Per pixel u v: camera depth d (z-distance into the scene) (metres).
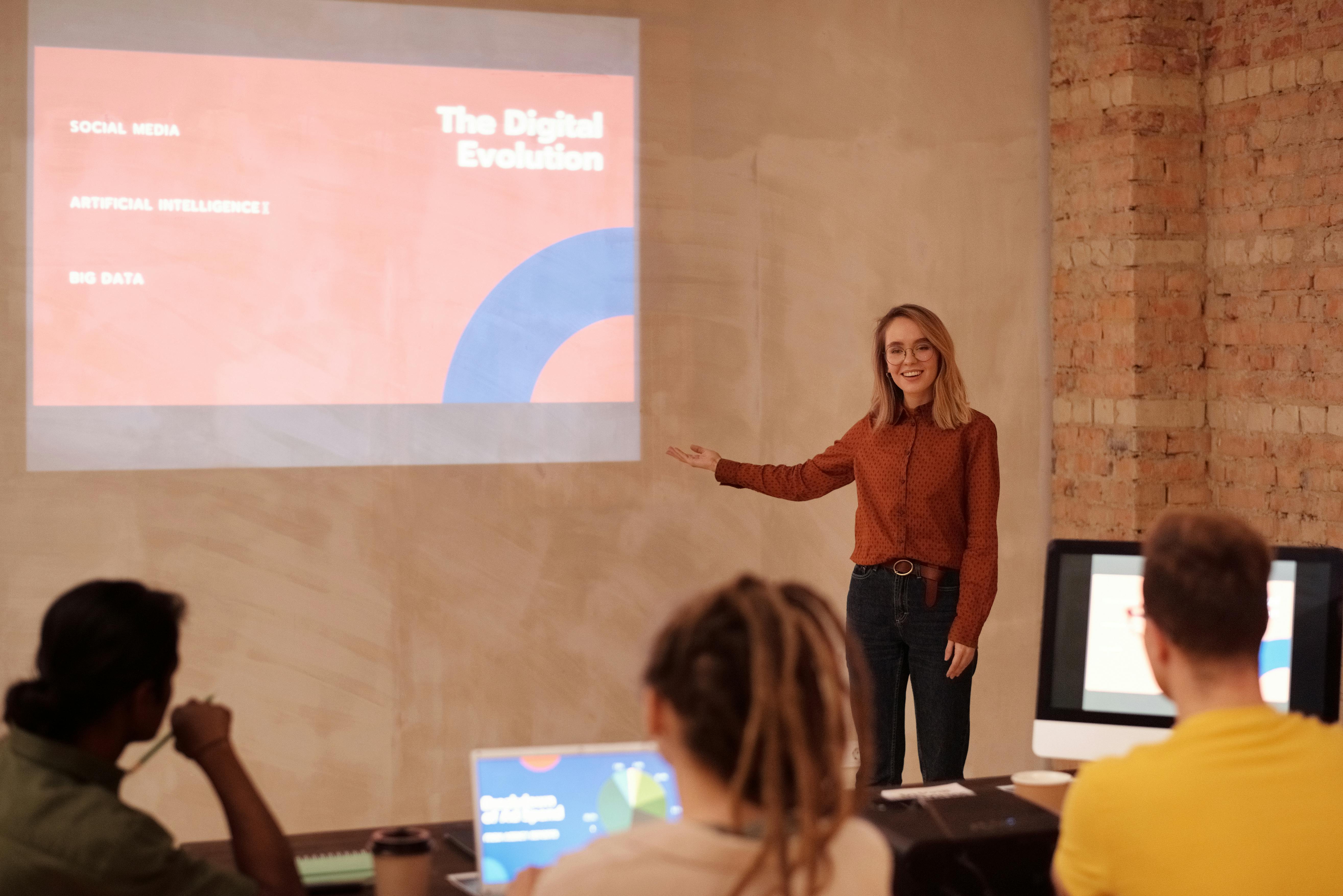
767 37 4.01
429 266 3.74
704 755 1.06
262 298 3.61
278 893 1.52
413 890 1.63
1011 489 4.26
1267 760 1.37
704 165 3.96
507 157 3.79
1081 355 4.15
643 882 1.05
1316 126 3.60
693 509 3.98
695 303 3.96
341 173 3.66
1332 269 3.56
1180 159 3.97
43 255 3.45
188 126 3.54
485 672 3.82
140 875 1.41
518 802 1.70
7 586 3.46
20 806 1.41
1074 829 1.44
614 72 3.87
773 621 1.07
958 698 3.21
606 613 3.91
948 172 4.19
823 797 1.06
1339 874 1.33
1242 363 3.88
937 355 3.22
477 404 3.79
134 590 1.50
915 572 3.22
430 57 3.72
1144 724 2.10
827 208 4.08
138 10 3.50
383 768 3.75
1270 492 3.79
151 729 1.52
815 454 4.10
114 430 3.51
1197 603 1.46
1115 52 3.97
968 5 4.19
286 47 3.61
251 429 3.61
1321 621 2.05
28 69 3.42
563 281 3.85
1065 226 4.20
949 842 1.73
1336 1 3.52
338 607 3.70
